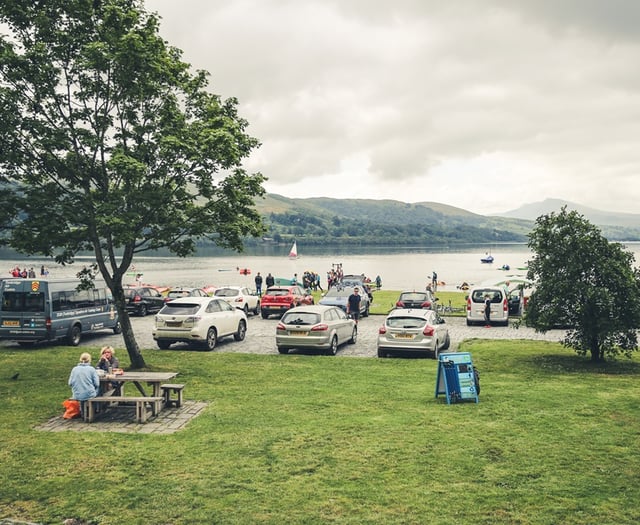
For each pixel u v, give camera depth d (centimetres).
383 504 695
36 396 1263
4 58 1355
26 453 886
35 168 1478
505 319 2752
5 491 746
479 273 10694
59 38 1441
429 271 11381
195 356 1834
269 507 691
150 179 1498
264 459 851
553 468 802
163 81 1545
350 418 1067
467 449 885
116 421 1066
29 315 2027
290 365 1670
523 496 712
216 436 962
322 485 754
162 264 13462
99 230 1433
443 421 1041
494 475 780
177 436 966
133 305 3195
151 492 738
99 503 709
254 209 1653
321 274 10056
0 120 1381
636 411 1099
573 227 1658
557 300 1627
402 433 969
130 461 849
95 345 2159
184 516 671
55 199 1463
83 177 1474
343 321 2091
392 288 6838
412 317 1856
